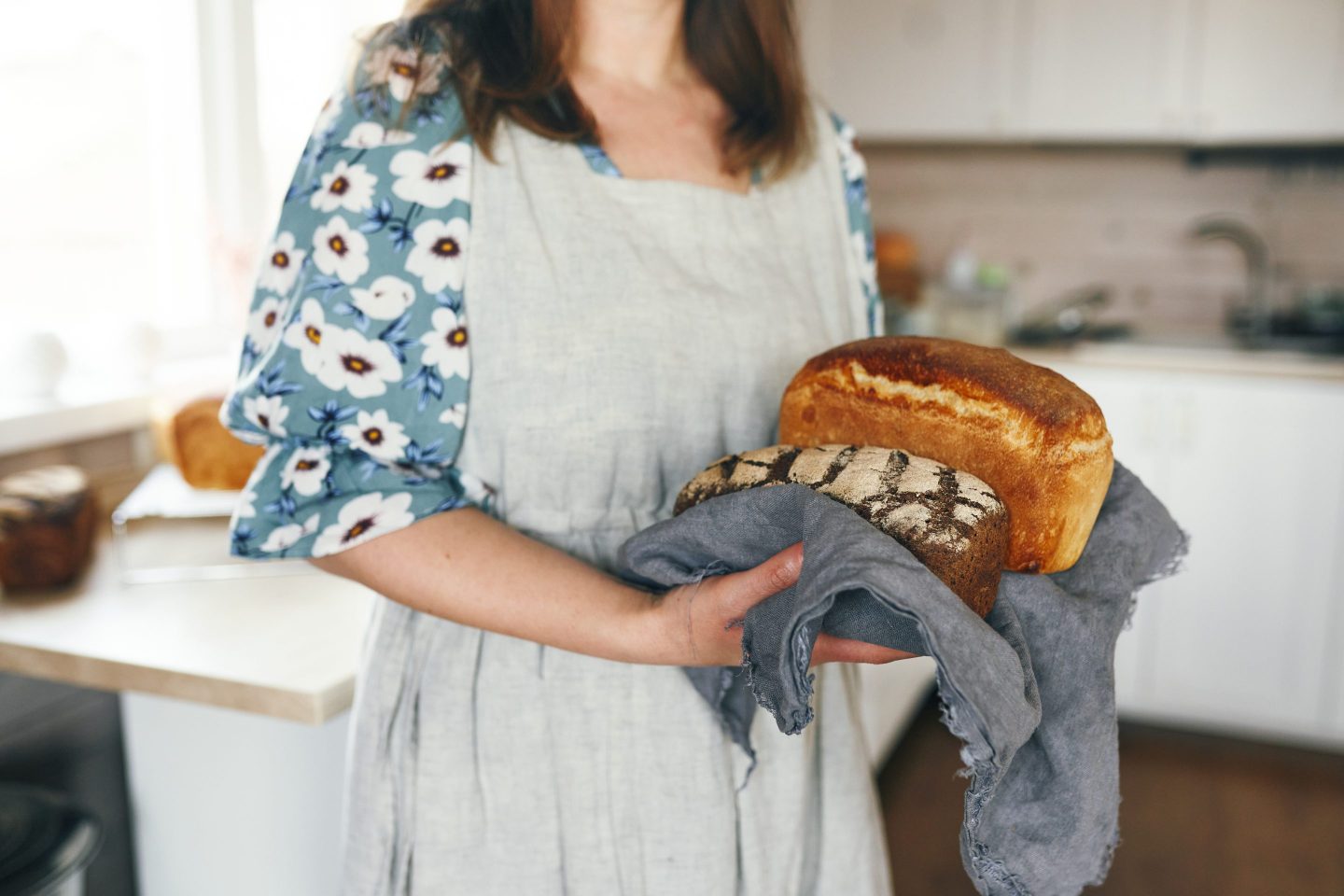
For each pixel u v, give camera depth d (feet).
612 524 2.69
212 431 4.69
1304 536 8.60
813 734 2.98
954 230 11.50
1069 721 2.01
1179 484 8.89
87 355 5.93
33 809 4.02
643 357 2.60
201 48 6.47
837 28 10.52
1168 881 7.20
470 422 2.56
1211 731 9.35
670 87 3.00
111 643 3.69
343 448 2.44
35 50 5.60
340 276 2.39
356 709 2.76
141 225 6.32
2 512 4.15
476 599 2.36
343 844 2.75
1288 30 9.11
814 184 3.17
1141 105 9.64
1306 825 7.93
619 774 2.62
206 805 4.20
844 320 3.18
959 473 2.05
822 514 1.86
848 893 3.02
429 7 2.68
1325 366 8.53
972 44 10.09
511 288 2.52
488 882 2.62
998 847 2.05
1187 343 9.80
